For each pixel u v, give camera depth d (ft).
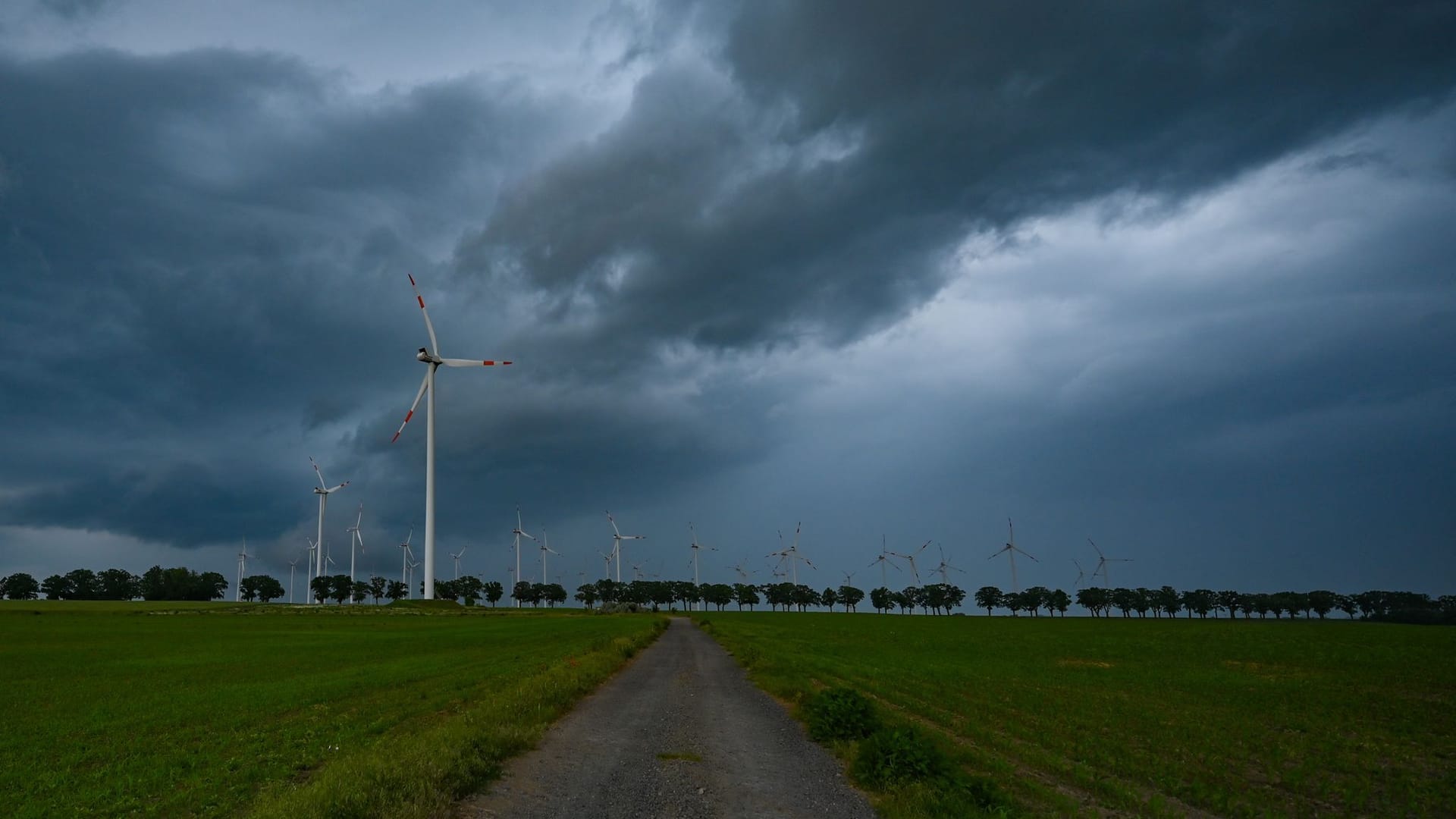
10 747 69.51
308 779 55.01
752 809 47.98
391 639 252.83
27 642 234.99
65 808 48.88
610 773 56.08
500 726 65.46
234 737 72.13
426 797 43.65
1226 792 58.44
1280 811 54.03
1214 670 172.45
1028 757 67.21
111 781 55.21
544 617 493.36
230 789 52.16
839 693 76.38
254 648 211.20
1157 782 60.54
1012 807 48.52
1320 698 120.67
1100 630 404.36
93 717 86.02
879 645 248.11
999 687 125.29
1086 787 57.98
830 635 311.68
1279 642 302.45
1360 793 59.82
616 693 104.53
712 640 256.93
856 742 65.77
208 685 118.62
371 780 45.21
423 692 103.91
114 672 142.92
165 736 74.08
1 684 122.52
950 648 237.86
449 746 54.08
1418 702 117.60
